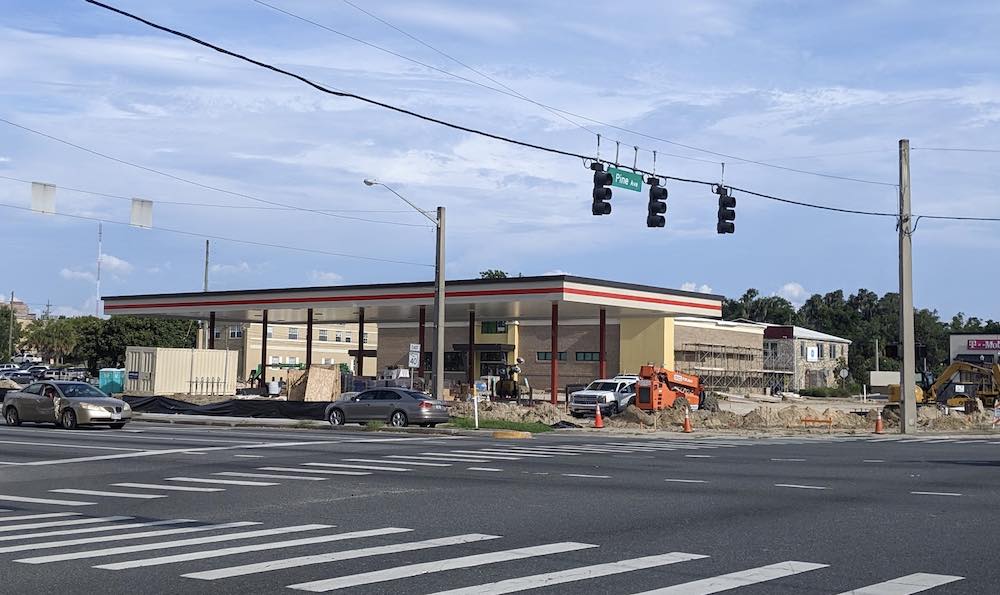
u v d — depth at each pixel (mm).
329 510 14766
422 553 10961
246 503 15648
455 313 70000
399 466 21953
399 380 55312
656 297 58500
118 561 10469
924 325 136375
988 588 9133
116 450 25750
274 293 62969
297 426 39438
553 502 15641
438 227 40812
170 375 60875
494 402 52156
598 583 9328
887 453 27219
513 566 10188
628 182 29969
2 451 25219
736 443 32125
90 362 104750
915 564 10352
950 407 54969
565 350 75750
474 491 17188
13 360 146875
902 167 41094
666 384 48094
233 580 9453
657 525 13172
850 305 161625
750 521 13547
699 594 8836
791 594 8859
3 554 10930
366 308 64750
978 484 18453
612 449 27797
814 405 72375
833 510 14664
